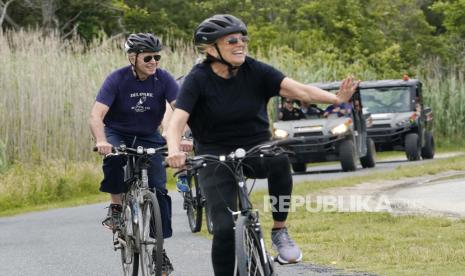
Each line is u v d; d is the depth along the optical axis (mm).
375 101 65125
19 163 52625
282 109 53188
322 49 103750
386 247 23219
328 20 111312
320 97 14477
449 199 32656
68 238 28859
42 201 47875
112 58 60281
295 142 14320
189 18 108188
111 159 19297
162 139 20016
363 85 65750
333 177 47375
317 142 51594
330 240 24828
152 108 19719
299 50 101188
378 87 65500
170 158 14047
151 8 106188
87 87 55750
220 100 14602
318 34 107188
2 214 43125
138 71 19422
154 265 17656
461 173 43969
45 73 54625
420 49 118062
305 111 52969
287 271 20359
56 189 49000
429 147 66188
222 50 14375
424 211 29594
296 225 27172
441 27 141000
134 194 18766
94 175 51125
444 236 24375
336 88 57531
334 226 27125
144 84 19578
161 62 64312
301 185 39031
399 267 20344
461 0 104438
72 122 54844
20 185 48312
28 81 54062
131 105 19578
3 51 56094
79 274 21719
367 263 21109
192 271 21359
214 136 14852
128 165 19031
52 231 31203
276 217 14797
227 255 14391
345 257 21922
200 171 14734
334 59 96312
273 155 14164
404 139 63344
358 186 38406
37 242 28297
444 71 114312
